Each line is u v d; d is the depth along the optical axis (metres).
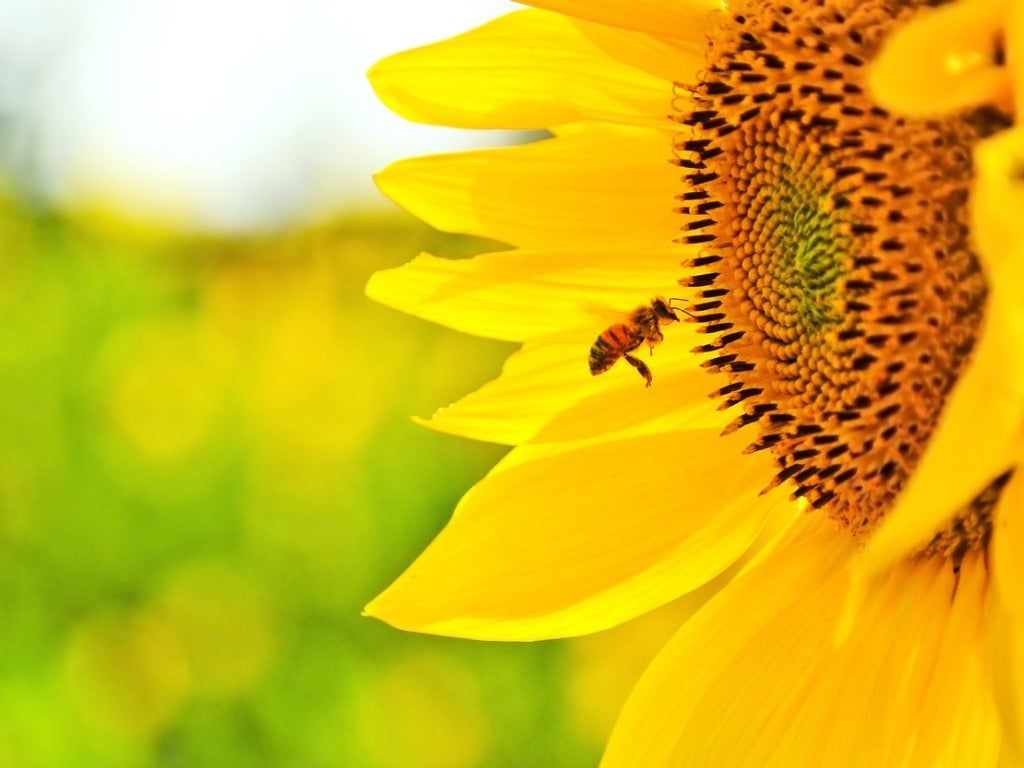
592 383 0.39
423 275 0.39
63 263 0.78
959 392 0.30
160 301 0.77
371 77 0.38
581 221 0.38
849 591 0.35
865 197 0.35
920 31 0.31
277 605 0.65
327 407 0.69
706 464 0.38
